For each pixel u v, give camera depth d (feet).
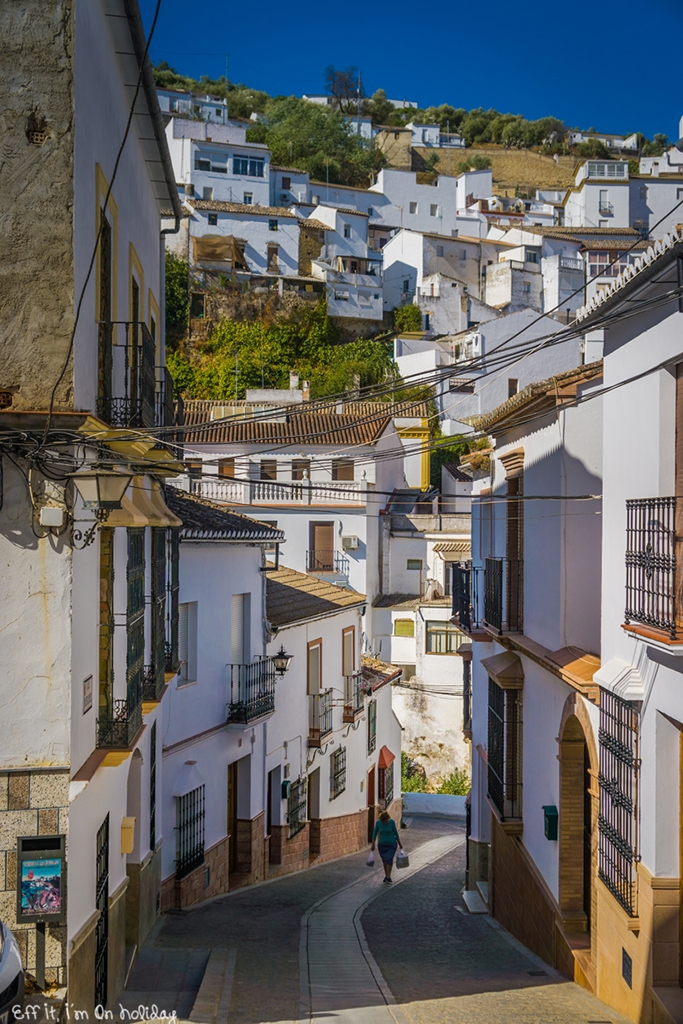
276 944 43.60
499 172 365.20
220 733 56.29
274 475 126.11
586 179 268.21
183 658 52.60
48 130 26.08
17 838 25.73
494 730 52.85
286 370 186.39
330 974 37.47
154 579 41.65
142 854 41.52
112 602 32.45
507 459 51.03
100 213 30.17
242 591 59.57
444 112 415.85
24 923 25.58
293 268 207.72
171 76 324.60
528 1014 30.60
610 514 33.55
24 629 25.99
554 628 41.60
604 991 33.01
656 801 28.32
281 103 309.63
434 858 80.23
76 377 26.66
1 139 25.98
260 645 62.54
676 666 26.61
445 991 34.81
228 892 57.36
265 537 59.93
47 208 26.11
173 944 41.98
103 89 30.50
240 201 225.76
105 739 30.81
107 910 32.42
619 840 31.27
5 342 25.98
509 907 50.96
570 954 37.52
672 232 25.44
